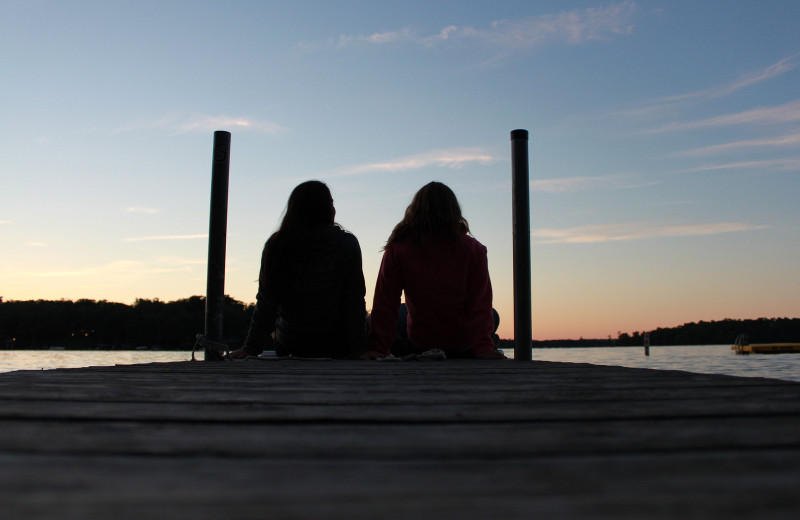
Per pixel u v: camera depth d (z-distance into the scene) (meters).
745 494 0.69
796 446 0.97
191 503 0.65
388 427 1.15
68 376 2.26
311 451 0.93
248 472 0.79
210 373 2.46
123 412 1.31
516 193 4.12
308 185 3.83
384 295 3.90
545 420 1.24
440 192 3.85
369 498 0.67
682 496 0.68
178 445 0.97
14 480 0.74
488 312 3.88
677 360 45.53
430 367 2.91
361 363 3.32
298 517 0.60
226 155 4.27
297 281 3.77
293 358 3.67
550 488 0.71
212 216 4.21
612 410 1.36
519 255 4.08
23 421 1.21
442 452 0.92
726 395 1.61
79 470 0.80
